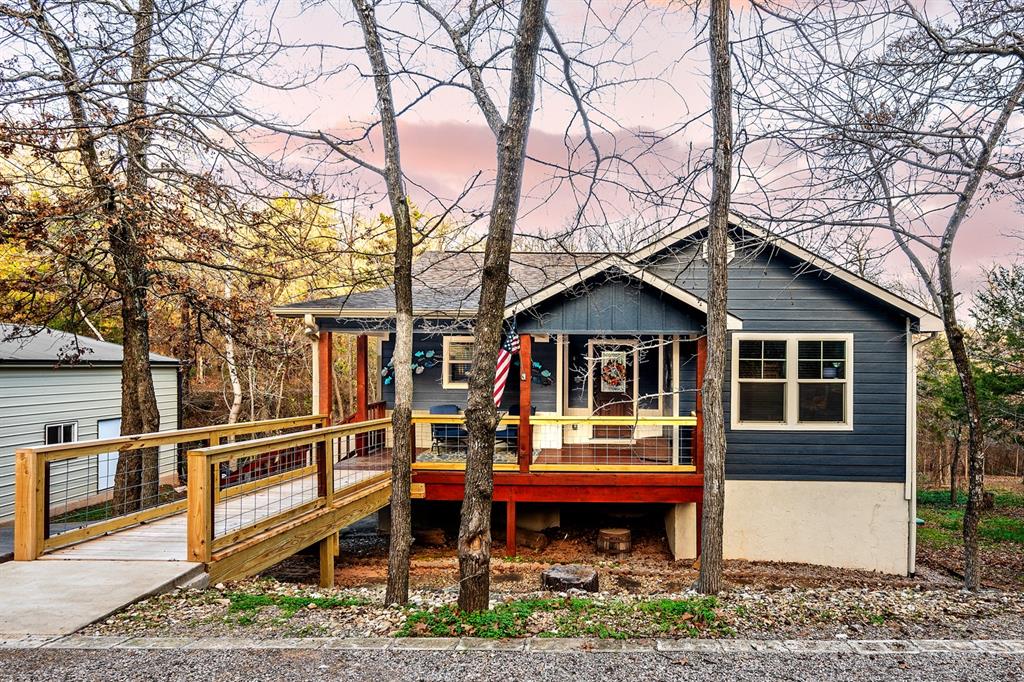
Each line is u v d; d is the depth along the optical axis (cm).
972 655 445
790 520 1076
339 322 1168
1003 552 1259
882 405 1072
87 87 791
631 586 863
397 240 639
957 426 1875
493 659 419
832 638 481
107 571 554
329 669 396
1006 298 1614
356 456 1187
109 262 1191
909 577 1040
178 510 795
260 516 718
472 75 660
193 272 1283
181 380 1731
